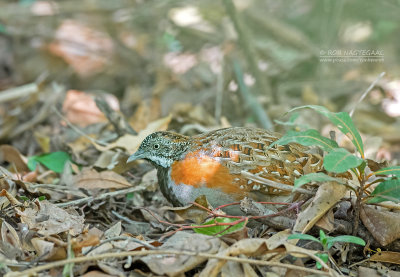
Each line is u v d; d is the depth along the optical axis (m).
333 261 3.87
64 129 6.98
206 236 3.84
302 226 3.98
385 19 9.53
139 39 10.07
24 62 9.60
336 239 3.75
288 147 4.59
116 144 5.85
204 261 3.78
